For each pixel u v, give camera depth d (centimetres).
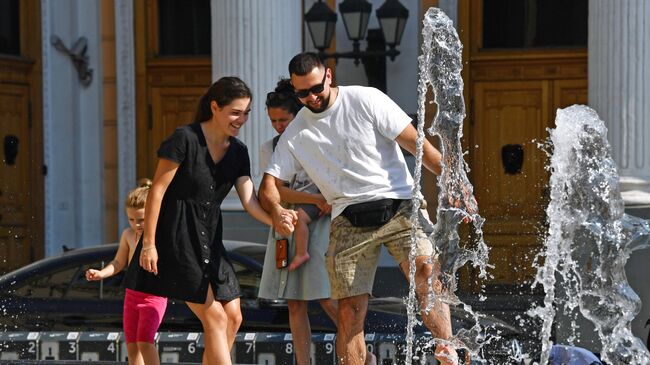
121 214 3162
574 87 2972
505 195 2995
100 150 3173
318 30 2814
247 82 2508
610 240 1359
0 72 3078
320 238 1497
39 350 1666
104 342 1659
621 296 1376
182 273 1305
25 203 3130
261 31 2509
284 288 1503
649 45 2233
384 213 1312
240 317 1361
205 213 1312
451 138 1400
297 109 1497
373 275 1341
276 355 1608
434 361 1575
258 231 2538
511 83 2997
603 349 1386
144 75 3166
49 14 3139
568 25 2973
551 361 1341
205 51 3158
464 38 2992
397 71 2908
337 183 1320
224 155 1323
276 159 1359
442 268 1345
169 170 1293
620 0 2241
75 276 1775
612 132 2248
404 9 2850
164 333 1642
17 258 3116
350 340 1329
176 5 3158
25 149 3130
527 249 2952
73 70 3166
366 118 1303
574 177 1354
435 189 2920
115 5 3153
